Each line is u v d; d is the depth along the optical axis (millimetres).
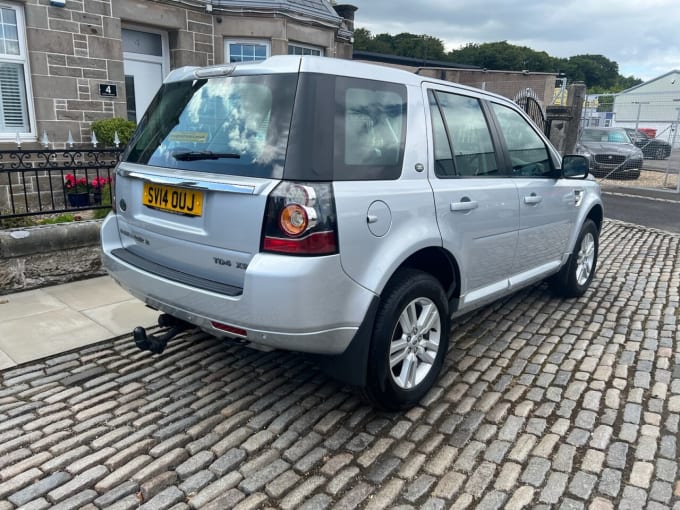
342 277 2582
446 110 3414
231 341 3943
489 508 2373
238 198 2584
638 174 16406
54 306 4590
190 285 2770
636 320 4699
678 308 5047
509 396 3330
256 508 2355
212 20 9836
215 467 2607
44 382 3381
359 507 2375
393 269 2809
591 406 3211
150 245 3125
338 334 2652
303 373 3562
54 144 8086
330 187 2537
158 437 2814
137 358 3727
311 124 2553
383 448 2783
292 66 2660
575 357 3898
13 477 2500
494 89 23469
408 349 3100
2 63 7602
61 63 7969
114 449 2711
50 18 7750
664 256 7203
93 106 8414
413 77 3213
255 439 2830
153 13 8938
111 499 2371
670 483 2537
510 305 5020
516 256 4027
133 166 3227
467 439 2875
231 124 2787
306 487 2486
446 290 3500
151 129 3295
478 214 3453
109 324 4254
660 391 3410
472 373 3629
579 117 12531
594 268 5492
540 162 4398
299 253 2461
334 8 12891
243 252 2598
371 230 2699
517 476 2582
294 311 2467
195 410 3094
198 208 2770
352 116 2742
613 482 2539
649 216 10469
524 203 3961
